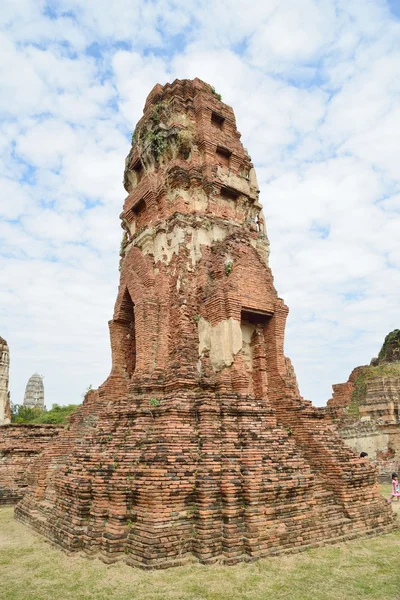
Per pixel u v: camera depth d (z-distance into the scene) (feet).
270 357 54.80
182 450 38.81
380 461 101.09
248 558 33.94
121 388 60.54
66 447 57.77
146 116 68.13
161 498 35.42
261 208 66.90
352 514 43.14
